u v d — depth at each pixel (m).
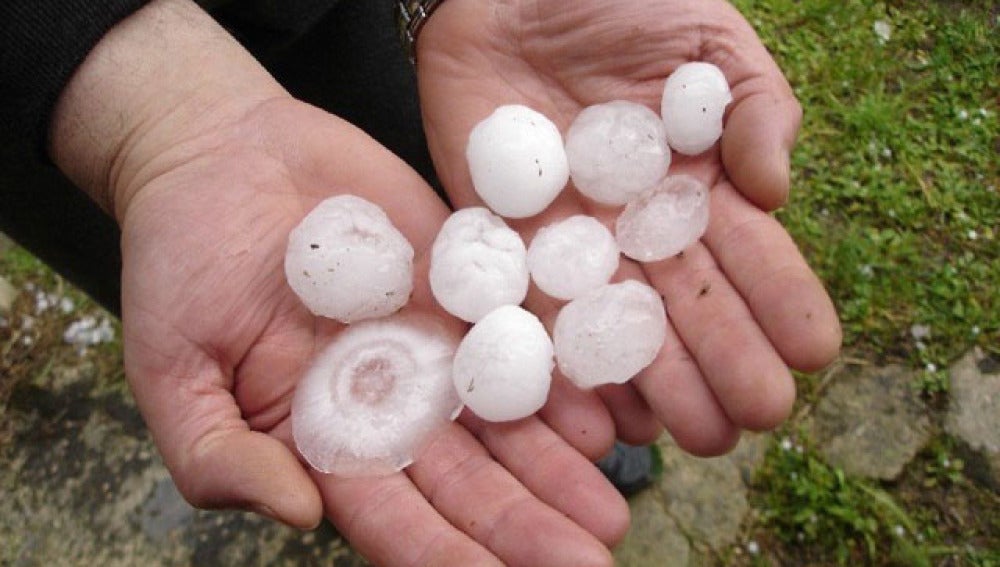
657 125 0.26
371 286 0.24
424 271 0.26
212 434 0.21
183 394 0.22
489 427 0.23
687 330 0.23
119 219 0.25
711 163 0.26
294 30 0.29
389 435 0.22
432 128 0.30
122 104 0.24
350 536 0.21
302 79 0.34
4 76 0.22
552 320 0.26
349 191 0.26
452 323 0.25
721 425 0.22
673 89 0.26
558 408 0.23
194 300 0.22
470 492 0.21
